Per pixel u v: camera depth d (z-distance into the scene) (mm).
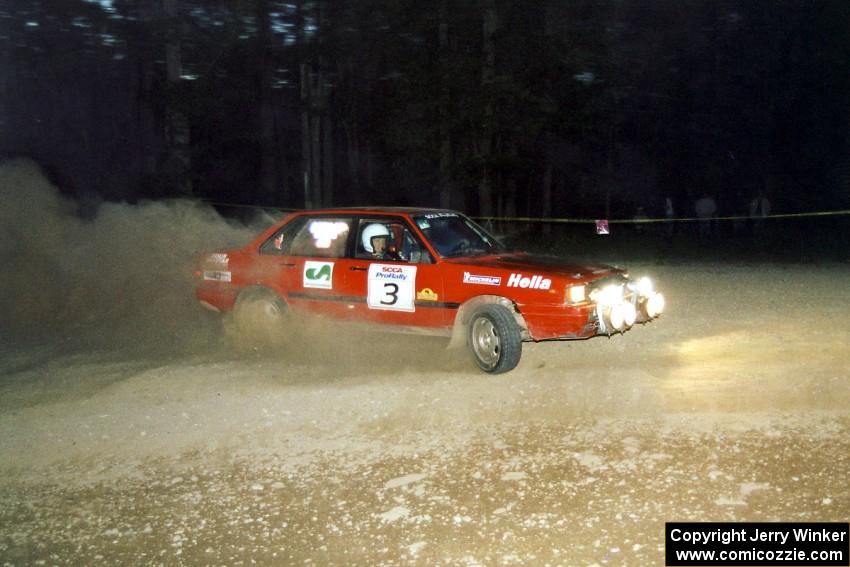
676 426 5977
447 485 5156
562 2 20938
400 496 5039
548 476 5191
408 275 8211
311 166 27734
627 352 8258
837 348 8039
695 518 4516
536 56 20656
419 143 21469
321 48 22812
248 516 4898
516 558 4203
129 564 4398
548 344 8820
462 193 24078
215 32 22703
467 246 8641
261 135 31641
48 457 6164
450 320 7973
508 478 5199
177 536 4688
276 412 6840
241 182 32469
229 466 5746
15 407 7547
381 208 8953
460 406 6727
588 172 32562
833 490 4777
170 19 22156
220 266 9602
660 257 19688
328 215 9062
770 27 30812
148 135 30250
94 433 6602
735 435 5727
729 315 10211
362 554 4348
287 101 31547
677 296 12109
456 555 4277
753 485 4883
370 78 24078
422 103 21156
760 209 25953
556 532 4449
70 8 22719
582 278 7484
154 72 25484
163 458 5992
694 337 8883
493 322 7555
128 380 8219
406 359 8500
